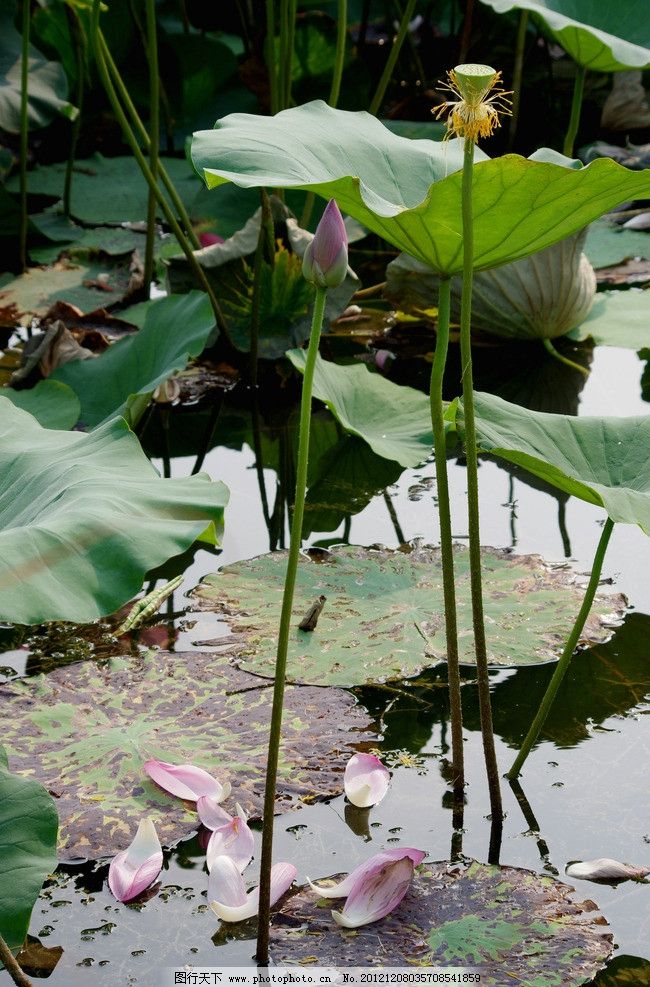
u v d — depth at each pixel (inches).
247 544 100.2
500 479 112.2
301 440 53.2
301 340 138.4
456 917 57.7
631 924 57.7
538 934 56.5
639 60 121.2
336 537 100.8
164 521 61.3
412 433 114.4
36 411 115.2
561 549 97.6
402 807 67.2
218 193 180.9
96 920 58.5
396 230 61.4
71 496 63.4
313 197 151.9
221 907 57.8
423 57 246.8
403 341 146.2
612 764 71.0
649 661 81.0
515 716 75.8
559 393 129.3
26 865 52.3
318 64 213.2
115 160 209.8
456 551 96.8
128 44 219.1
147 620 87.1
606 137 219.9
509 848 63.9
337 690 77.7
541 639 83.3
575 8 155.6
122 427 72.8
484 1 131.5
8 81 176.7
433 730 74.6
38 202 190.7
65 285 158.9
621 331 140.6
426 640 82.9
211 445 120.6
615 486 67.5
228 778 68.0
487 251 63.7
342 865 62.3
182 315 118.4
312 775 69.0
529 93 229.6
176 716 74.2
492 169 55.7
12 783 55.7
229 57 224.4
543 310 136.9
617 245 173.3
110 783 67.5
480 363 139.2
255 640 83.4
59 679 77.9
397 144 73.6
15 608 52.4
